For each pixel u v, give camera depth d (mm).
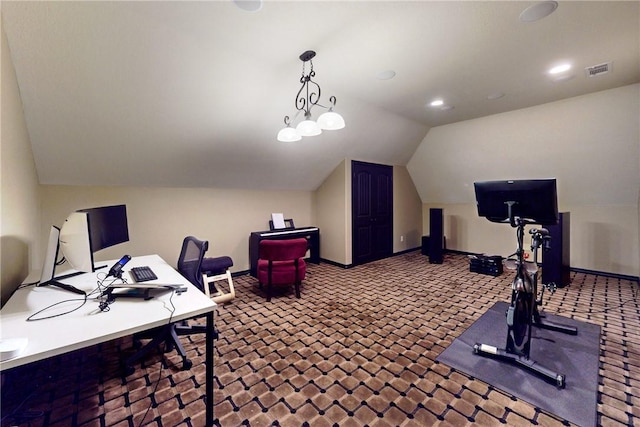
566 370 1963
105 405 1676
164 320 1343
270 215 4805
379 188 5465
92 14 1810
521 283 2045
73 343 1125
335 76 2793
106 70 2174
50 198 2984
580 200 4422
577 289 3637
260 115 3170
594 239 4348
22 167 2195
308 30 2047
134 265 2412
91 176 3105
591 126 3555
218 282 4109
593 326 2590
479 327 2641
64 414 1607
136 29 1963
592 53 2391
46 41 1884
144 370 2021
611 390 1765
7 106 1818
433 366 2051
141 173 3350
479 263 4566
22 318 1341
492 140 4465
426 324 2723
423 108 3771
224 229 4285
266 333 2566
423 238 5969
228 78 2588
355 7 1812
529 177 4629
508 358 2061
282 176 4535
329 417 1588
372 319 2848
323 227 5285
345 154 4691
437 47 2287
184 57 2268
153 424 1537
